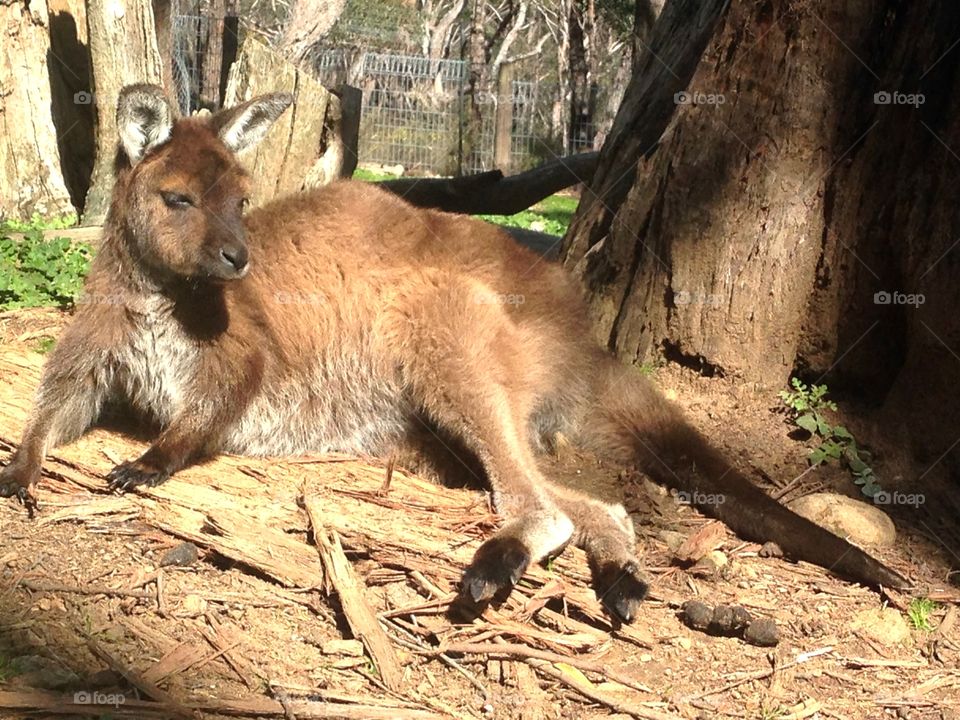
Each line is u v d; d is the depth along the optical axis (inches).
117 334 79.2
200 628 68.6
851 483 86.0
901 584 76.4
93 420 82.4
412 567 73.0
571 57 338.6
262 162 113.8
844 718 69.7
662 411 85.4
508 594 73.0
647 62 107.0
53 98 128.1
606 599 72.5
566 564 75.3
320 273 84.0
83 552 71.2
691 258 89.8
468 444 80.0
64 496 74.9
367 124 316.2
